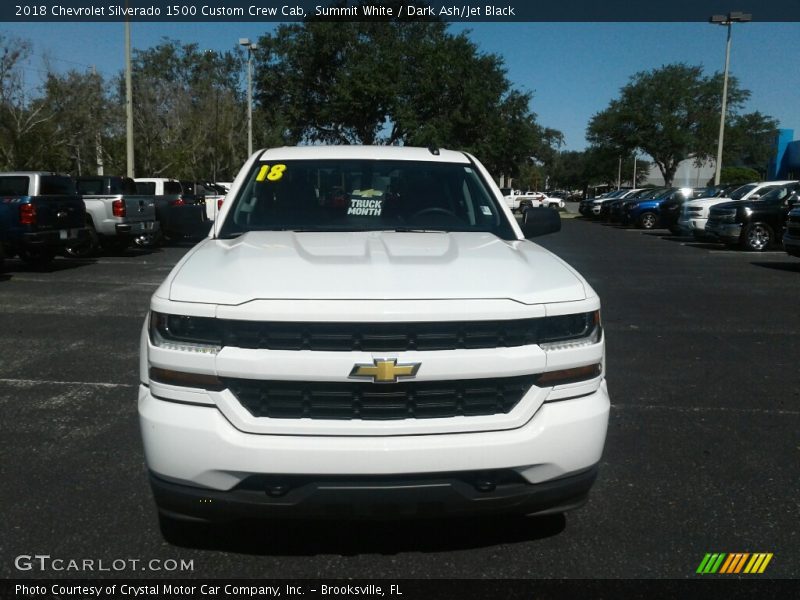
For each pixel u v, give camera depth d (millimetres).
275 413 2807
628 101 51531
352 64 40438
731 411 5496
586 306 3045
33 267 14273
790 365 6898
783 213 18953
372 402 2795
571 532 3557
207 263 3281
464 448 2789
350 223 4195
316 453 2738
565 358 2939
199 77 62031
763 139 55344
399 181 4430
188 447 2789
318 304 2797
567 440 2908
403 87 38875
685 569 3234
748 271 14617
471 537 3492
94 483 4078
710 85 50312
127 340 7637
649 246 21188
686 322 9039
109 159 33969
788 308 10117
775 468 4391
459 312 2820
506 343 2877
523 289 2992
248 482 2805
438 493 2801
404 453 2756
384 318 2775
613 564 3268
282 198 4301
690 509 3824
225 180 48969
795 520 3713
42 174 13305
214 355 2791
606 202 37469
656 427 5117
